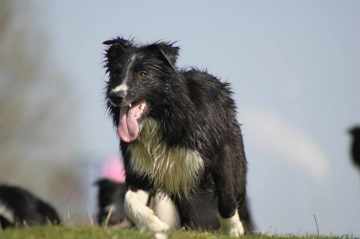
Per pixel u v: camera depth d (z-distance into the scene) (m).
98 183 18.27
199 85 11.45
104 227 9.12
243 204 12.77
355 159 13.00
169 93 10.97
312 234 12.17
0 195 14.94
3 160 38.88
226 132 11.55
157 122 11.03
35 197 15.63
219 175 11.23
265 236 10.93
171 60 10.85
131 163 11.34
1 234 8.69
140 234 8.78
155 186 11.48
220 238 9.42
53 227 8.90
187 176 11.26
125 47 11.44
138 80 10.83
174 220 13.96
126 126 10.77
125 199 10.84
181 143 11.02
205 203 15.17
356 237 11.52
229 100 12.14
